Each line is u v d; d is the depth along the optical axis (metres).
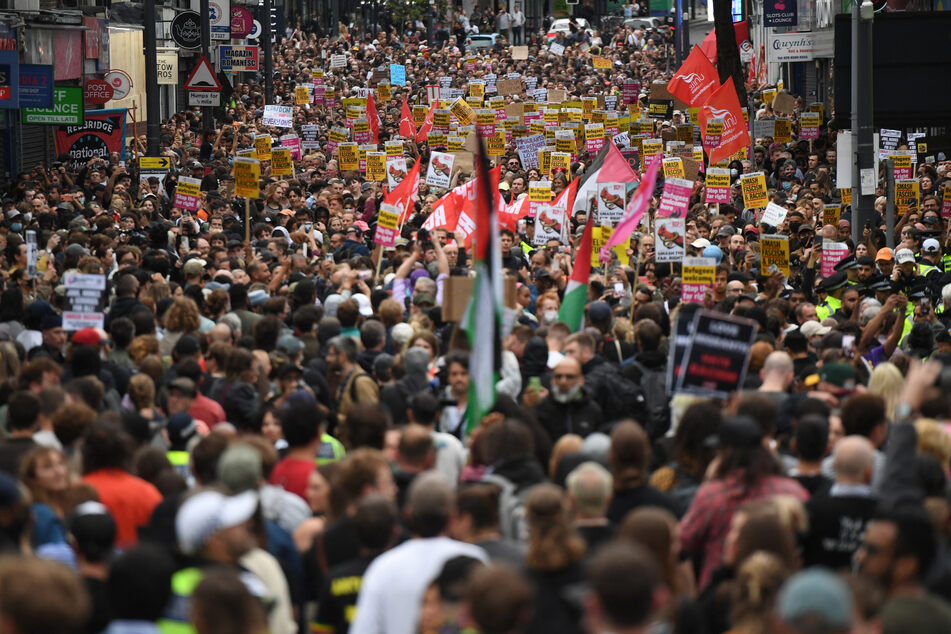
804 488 24.05
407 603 19.06
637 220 41.91
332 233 67.69
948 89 79.62
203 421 31.17
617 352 39.41
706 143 84.88
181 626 18.41
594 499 21.25
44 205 70.31
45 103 84.56
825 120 132.88
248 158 60.88
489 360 25.59
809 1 155.25
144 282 46.84
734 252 60.78
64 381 35.28
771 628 17.36
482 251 25.70
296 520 24.47
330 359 34.25
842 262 50.81
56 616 14.37
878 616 16.20
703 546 22.45
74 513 20.81
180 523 19.36
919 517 18.70
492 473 24.02
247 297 42.84
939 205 75.75
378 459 22.50
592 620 15.34
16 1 97.75
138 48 141.62
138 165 94.44
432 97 152.50
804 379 34.25
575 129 114.50
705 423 25.48
